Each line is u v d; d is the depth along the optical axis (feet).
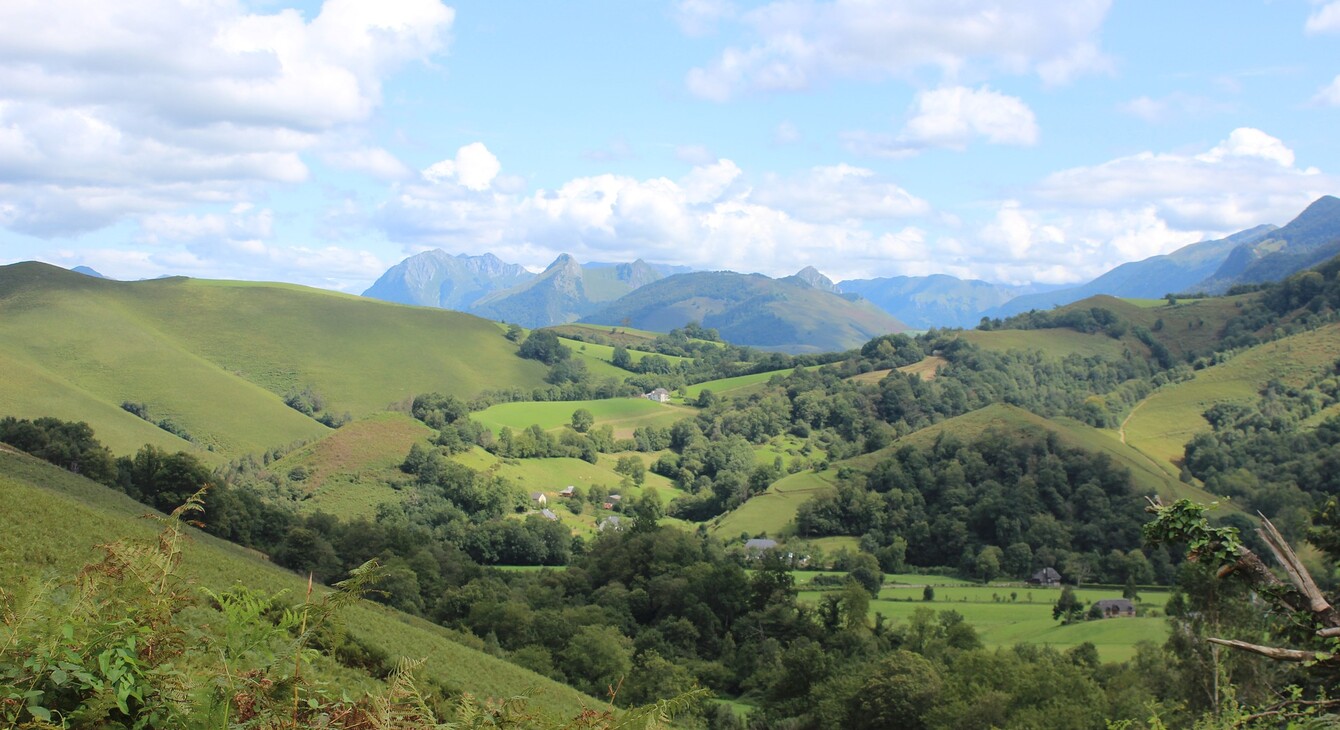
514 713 17.78
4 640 14.62
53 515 103.60
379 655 88.79
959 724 149.07
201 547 134.31
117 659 14.87
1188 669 120.06
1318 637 22.22
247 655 16.61
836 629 249.34
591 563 306.35
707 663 235.20
